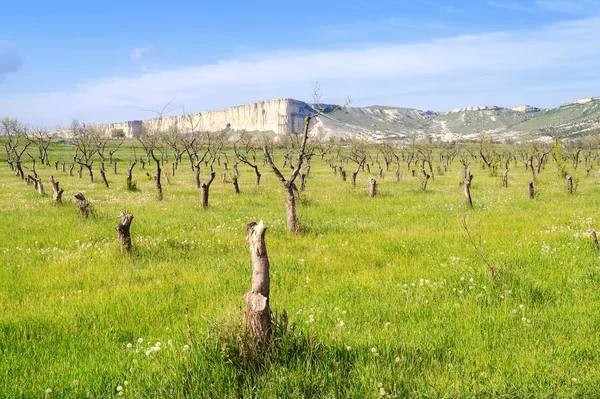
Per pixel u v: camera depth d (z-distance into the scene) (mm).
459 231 14234
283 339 5148
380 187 34531
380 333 6082
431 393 4523
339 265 10461
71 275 10102
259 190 31828
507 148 130750
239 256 11703
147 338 6402
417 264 10227
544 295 7602
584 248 10789
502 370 5012
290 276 9508
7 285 9359
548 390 4539
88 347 6160
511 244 11844
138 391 4590
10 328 6828
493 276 8336
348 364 5109
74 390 4746
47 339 6434
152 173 58094
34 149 111500
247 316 5082
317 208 22062
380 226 16297
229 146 126188
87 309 7656
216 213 20078
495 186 34688
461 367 5133
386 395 4453
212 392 4520
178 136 54812
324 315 6930
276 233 14828
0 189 34156
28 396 4691
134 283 9609
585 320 6363
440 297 7766
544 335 5934
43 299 8492
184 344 5691
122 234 11930
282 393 4480
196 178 35500
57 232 15125
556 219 16203
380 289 8344
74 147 127500
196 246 12930
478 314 6762
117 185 37812
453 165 83188
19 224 16719
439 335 6004
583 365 5051
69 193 30156
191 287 8977
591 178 43656
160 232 15383
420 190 30703
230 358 4926
